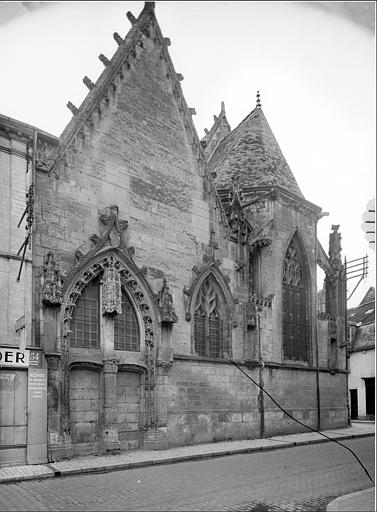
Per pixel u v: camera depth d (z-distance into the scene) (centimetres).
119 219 2742
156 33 3122
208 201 3272
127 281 2720
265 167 3981
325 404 3981
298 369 3753
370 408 5616
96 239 2591
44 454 2192
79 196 2584
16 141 2342
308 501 1518
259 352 3391
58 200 2495
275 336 3594
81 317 2530
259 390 3384
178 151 3141
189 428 2909
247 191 3831
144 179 2908
